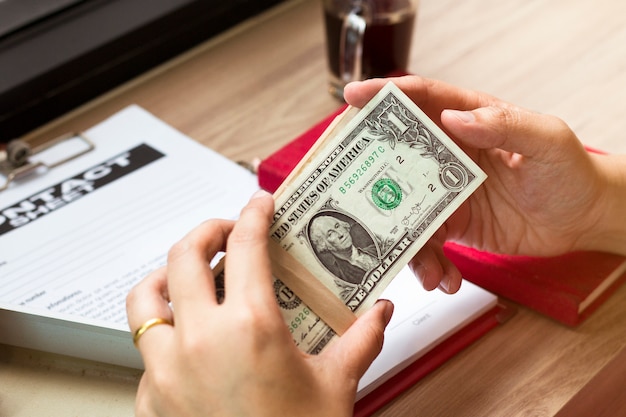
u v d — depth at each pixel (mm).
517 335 769
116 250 853
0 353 752
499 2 1336
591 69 1151
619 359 749
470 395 706
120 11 1169
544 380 719
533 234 803
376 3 1040
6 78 1053
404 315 763
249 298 541
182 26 1221
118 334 676
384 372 698
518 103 1083
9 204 928
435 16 1306
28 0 1146
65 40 1115
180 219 892
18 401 703
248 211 604
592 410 745
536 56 1188
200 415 542
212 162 985
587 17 1281
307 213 690
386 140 706
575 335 768
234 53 1235
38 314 687
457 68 1168
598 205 768
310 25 1293
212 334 530
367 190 700
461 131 689
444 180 702
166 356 557
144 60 1193
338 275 677
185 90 1157
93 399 704
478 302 778
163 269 638
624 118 1045
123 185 951
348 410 575
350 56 1053
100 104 1139
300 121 1079
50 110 1105
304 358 572
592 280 783
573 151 717
